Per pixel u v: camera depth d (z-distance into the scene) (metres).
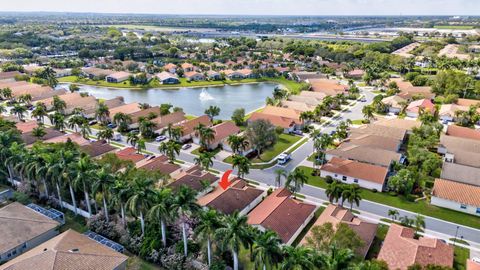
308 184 87.75
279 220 65.38
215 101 180.25
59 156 70.75
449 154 101.19
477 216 74.19
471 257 61.31
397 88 183.62
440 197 77.19
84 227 68.56
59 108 147.50
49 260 50.75
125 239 63.06
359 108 160.12
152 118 135.38
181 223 64.38
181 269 56.59
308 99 164.75
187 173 85.62
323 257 45.66
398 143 107.06
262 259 47.00
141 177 66.81
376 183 84.44
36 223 64.19
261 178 91.25
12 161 76.88
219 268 55.31
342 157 98.38
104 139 117.50
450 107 142.88
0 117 123.06
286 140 120.19
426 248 56.25
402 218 68.81
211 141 110.00
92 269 51.03
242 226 52.00
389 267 53.91
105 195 65.38
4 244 58.47
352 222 65.56
